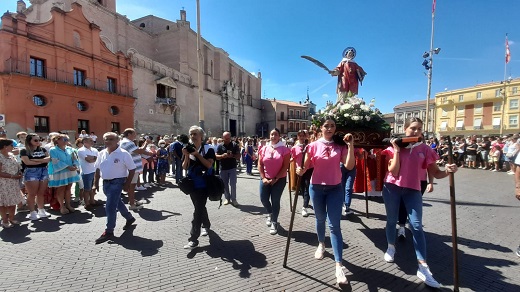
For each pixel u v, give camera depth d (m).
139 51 35.75
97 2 28.86
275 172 4.62
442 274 3.19
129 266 3.42
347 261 3.53
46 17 26.06
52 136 5.80
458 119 47.91
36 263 3.50
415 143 3.29
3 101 17.98
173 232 4.66
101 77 24.64
